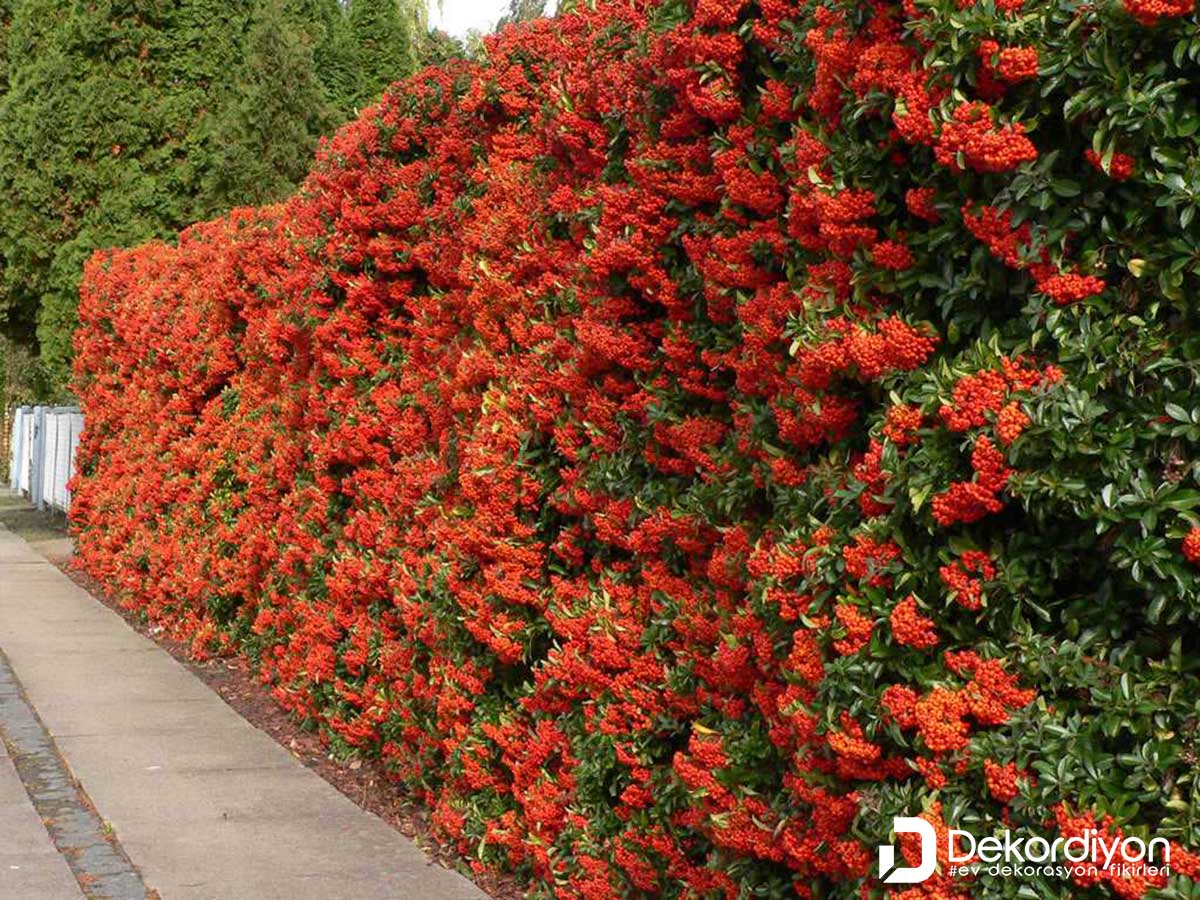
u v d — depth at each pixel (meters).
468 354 5.44
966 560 2.71
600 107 4.35
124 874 5.30
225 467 9.82
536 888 4.98
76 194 17.36
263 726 8.00
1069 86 2.53
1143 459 2.46
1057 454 2.49
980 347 2.64
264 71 17.23
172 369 11.20
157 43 17.47
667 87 3.98
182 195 17.70
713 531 3.88
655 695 4.14
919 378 2.80
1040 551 2.67
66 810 6.22
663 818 4.12
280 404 8.34
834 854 3.16
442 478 5.73
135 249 14.00
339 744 7.10
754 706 3.64
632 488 4.29
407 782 6.19
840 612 2.88
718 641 3.78
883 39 2.93
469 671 5.39
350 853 5.57
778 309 3.34
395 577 6.25
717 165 3.62
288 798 6.39
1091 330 2.52
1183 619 2.50
